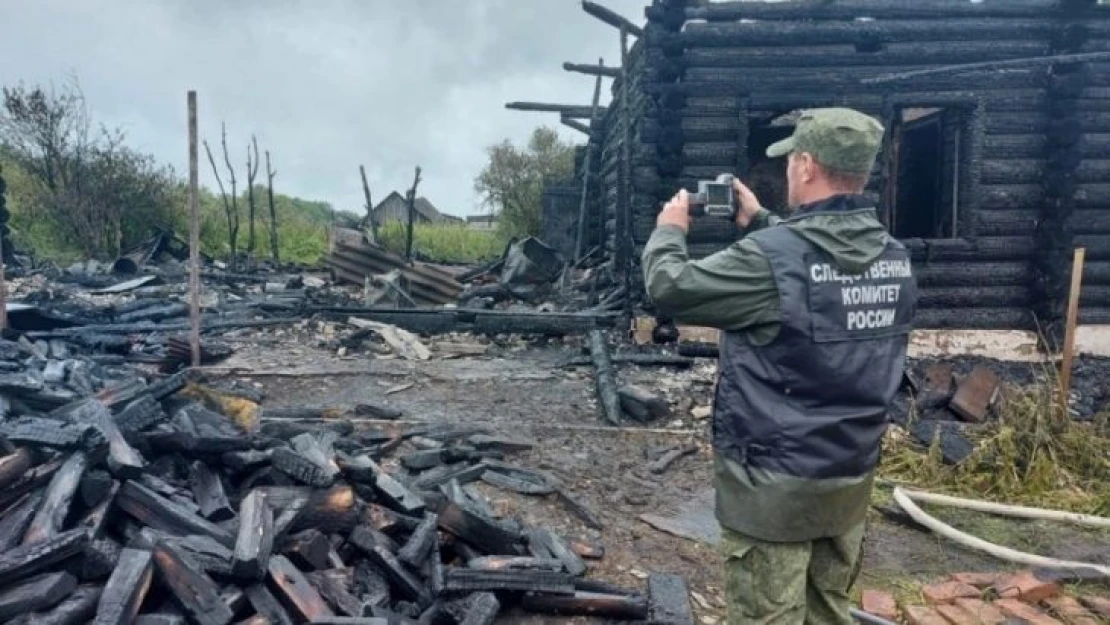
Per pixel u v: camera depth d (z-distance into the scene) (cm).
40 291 1052
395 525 352
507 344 887
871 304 207
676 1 778
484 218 3412
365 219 2256
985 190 809
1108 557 420
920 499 482
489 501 431
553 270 1324
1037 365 795
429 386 697
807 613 230
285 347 823
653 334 820
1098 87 802
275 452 355
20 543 264
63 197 1844
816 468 201
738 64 794
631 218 830
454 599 322
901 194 1009
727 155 800
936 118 900
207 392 466
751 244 205
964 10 783
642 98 839
